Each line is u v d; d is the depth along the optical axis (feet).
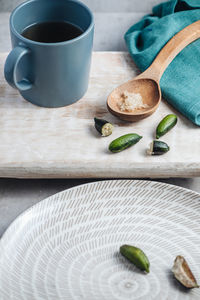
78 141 1.82
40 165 1.75
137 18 2.51
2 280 1.48
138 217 1.65
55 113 1.91
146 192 1.69
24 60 1.74
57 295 1.48
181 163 1.76
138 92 1.95
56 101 1.90
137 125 1.87
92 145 1.81
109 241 1.61
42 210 1.62
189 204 1.66
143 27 2.31
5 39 2.33
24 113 1.90
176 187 1.68
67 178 1.85
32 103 1.94
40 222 1.61
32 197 1.79
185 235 1.62
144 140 1.82
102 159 1.76
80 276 1.53
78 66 1.80
